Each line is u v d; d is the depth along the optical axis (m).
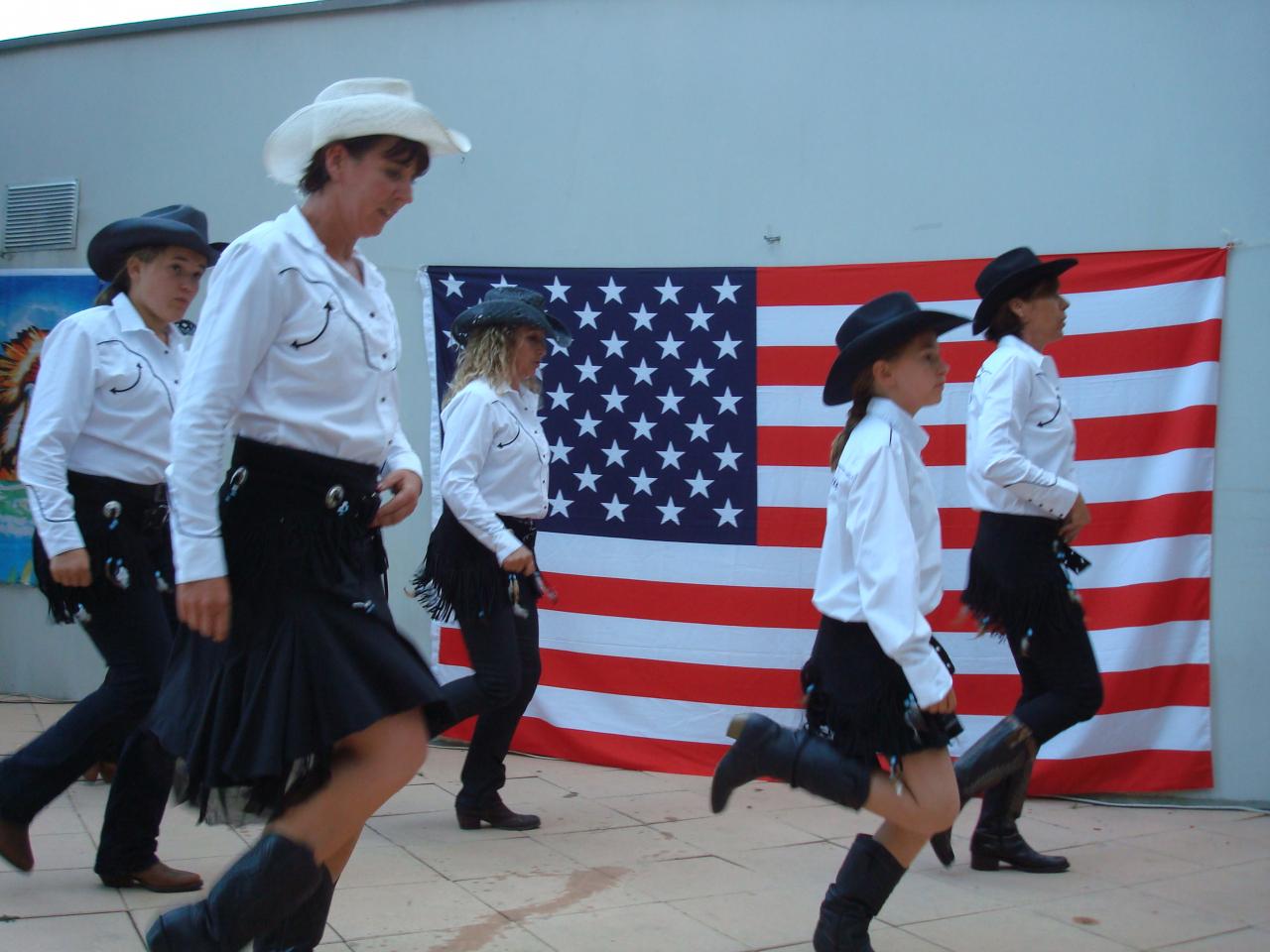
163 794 3.03
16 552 5.41
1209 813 4.16
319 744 1.98
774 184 4.64
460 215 4.96
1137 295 4.28
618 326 4.75
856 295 4.55
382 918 2.95
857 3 4.54
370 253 5.04
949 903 3.22
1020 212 4.40
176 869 3.20
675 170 4.73
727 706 4.60
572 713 4.75
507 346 3.86
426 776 4.50
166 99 5.34
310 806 2.02
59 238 5.45
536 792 4.30
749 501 4.62
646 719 4.66
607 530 4.73
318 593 2.06
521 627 3.85
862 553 2.46
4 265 5.45
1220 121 4.20
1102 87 4.32
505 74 4.92
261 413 2.07
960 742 4.39
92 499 3.12
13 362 5.41
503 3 4.91
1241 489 4.18
